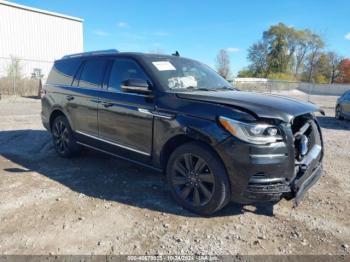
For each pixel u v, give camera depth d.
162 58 4.36
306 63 68.94
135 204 3.76
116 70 4.44
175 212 3.57
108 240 2.99
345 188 4.42
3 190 4.09
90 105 4.66
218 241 3.01
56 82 5.57
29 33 30.73
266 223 3.37
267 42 69.69
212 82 4.47
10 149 6.14
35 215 3.43
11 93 19.36
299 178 3.29
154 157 3.83
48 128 5.81
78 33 35.19
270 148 3.04
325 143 7.53
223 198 3.30
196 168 3.46
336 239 3.09
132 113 3.98
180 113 3.48
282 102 3.47
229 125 3.11
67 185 4.31
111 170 4.96
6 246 2.85
